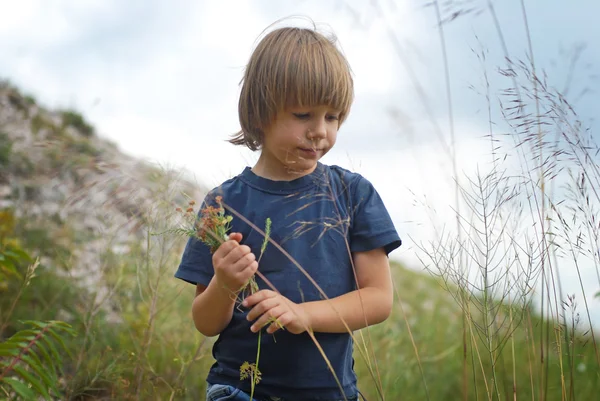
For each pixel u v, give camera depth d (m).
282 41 2.05
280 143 2.03
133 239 3.66
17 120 6.70
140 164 2.92
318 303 1.97
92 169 3.25
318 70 1.98
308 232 2.09
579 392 3.41
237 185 2.19
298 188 2.13
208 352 3.29
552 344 2.22
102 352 3.35
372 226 2.10
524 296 2.03
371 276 2.10
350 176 2.20
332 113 2.04
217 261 1.88
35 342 2.01
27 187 4.96
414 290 6.25
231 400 2.08
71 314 3.74
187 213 2.01
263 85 2.03
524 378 3.85
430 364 4.23
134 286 3.76
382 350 3.98
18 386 1.86
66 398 2.95
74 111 7.26
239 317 2.10
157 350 3.50
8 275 3.81
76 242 4.31
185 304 3.98
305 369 2.05
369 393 3.68
